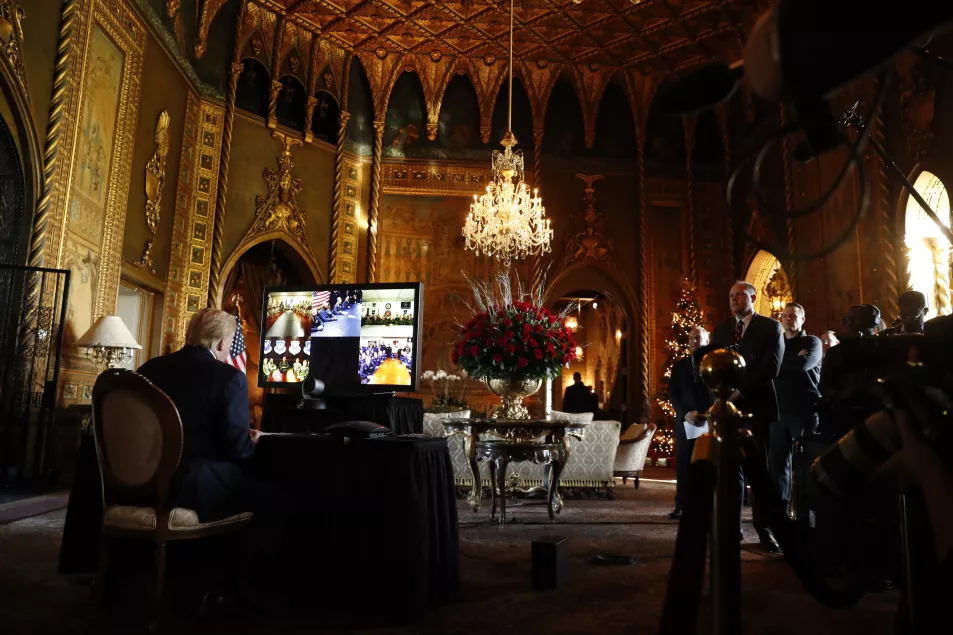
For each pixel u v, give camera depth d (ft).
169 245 36.14
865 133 3.57
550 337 18.75
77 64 25.82
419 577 8.88
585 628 8.63
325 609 9.48
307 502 10.09
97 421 9.20
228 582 9.39
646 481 34.27
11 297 23.25
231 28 40.16
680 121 48.06
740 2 39.04
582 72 47.62
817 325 36.09
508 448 18.02
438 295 46.52
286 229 43.21
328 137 46.80
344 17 42.22
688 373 18.13
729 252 45.24
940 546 3.36
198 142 38.93
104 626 8.41
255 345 53.88
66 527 10.90
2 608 9.07
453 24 43.04
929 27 2.95
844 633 8.64
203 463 9.08
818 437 12.28
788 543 5.01
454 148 48.55
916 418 3.48
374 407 13.20
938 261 29.63
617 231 48.19
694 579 3.74
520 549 14.24
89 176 27.37
